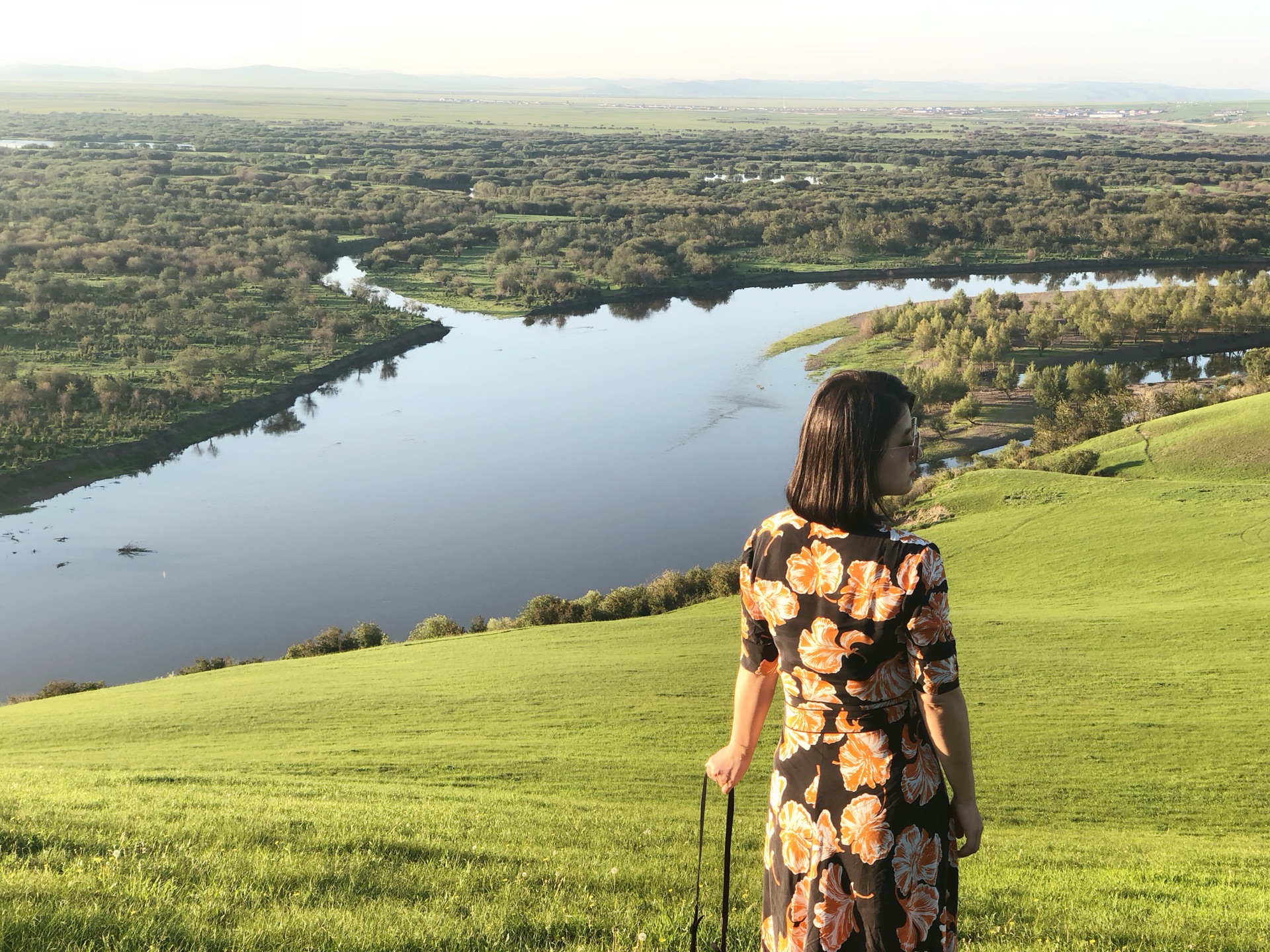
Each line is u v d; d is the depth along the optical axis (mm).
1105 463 90438
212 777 21391
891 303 174250
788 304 177375
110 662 76688
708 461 111375
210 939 5461
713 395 130000
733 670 43062
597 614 64062
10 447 106312
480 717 36969
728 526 98312
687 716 36219
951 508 77500
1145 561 62250
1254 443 88062
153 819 10477
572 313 175125
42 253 179875
